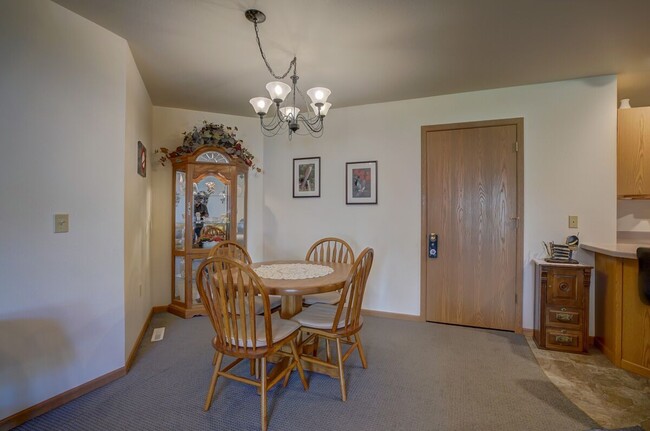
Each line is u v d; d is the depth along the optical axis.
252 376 2.18
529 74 2.78
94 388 2.03
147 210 3.24
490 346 2.71
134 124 2.54
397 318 3.44
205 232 3.52
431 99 3.32
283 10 1.91
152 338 2.84
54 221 1.85
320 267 2.48
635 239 3.20
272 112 3.83
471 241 3.19
